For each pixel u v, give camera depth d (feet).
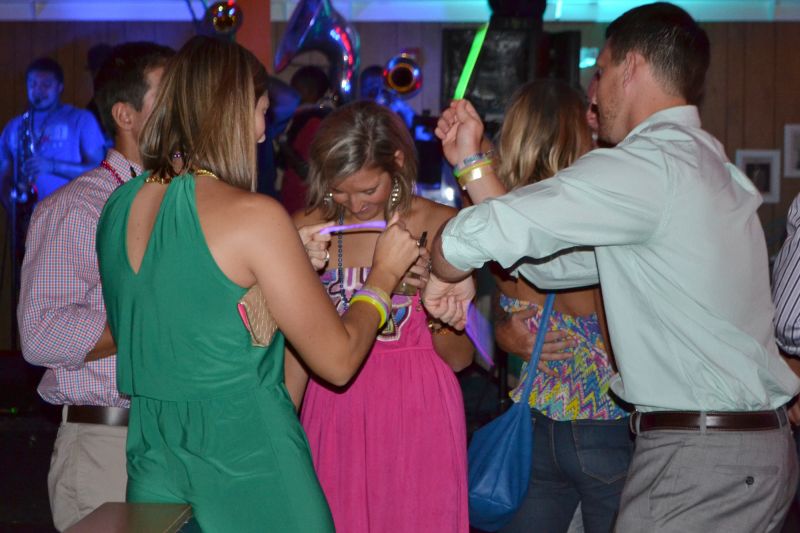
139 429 5.54
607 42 6.56
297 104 17.54
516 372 9.83
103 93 7.25
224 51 5.54
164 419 5.40
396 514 7.57
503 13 16.87
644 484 6.11
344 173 7.34
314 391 7.73
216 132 5.41
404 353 7.63
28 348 6.77
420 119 18.21
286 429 5.49
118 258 5.42
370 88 19.67
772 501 6.01
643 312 6.02
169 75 5.55
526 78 16.72
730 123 23.02
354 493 7.55
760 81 22.90
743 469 5.92
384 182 7.53
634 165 5.77
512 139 7.85
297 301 5.32
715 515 5.93
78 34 23.31
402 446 7.55
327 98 17.90
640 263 5.95
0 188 21.29
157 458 5.46
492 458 7.36
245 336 5.30
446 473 7.57
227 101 5.45
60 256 6.84
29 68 20.94
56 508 7.23
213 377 5.29
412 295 7.64
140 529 4.54
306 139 17.44
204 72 5.46
